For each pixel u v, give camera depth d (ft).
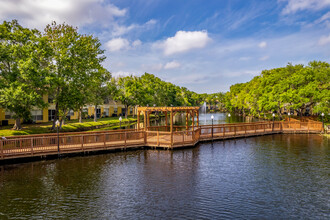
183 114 310.45
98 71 141.38
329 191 44.47
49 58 108.68
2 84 86.94
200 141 93.91
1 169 57.52
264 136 112.37
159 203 39.11
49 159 66.74
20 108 89.45
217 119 233.55
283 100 154.10
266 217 34.71
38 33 109.60
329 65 191.72
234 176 52.95
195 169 58.13
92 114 200.23
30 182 48.85
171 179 50.83
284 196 42.14
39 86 92.94
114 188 45.65
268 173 55.16
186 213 35.73
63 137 70.03
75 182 48.91
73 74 104.37
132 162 64.18
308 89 143.02
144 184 47.80
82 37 128.26
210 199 40.75
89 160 66.08
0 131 92.99
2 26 97.81
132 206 38.01
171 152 76.07
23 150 63.77
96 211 36.27
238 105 292.61
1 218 34.01
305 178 51.72
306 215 35.35
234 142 94.99
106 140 76.48
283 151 78.38
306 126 125.08
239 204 38.88
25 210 36.52
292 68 206.90
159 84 285.64
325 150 79.97
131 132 80.74
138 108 91.15
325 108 132.16
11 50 93.04
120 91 191.21
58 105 107.24
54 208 37.24
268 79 214.48
